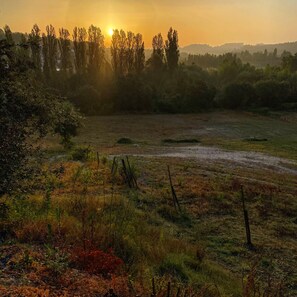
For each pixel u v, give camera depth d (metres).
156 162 37.31
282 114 90.69
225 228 19.19
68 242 11.05
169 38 118.88
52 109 13.55
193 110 97.25
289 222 20.94
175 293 8.82
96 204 17.33
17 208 13.53
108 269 9.64
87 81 99.31
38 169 13.64
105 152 45.66
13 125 11.74
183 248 14.50
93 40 109.12
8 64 12.56
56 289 7.85
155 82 115.38
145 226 16.09
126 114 93.38
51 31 104.56
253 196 25.56
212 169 35.59
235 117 88.56
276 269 14.87
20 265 8.65
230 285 11.79
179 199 23.56
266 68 131.75
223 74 133.25
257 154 46.31
